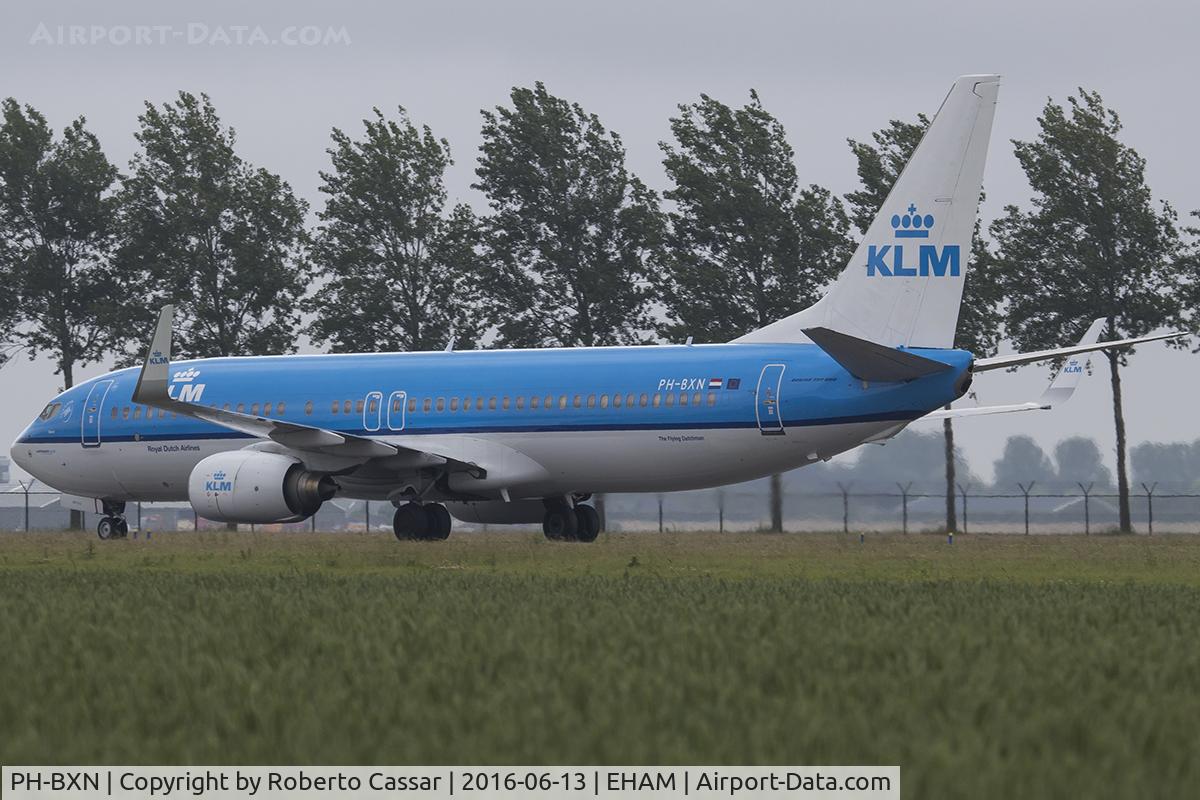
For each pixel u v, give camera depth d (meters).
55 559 113.75
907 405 123.25
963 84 123.00
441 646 51.59
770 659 47.44
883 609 64.12
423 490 139.38
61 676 45.88
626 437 132.38
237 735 37.34
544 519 148.00
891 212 125.25
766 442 127.50
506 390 137.62
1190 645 52.41
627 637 53.34
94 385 157.00
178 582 83.81
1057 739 35.94
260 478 130.38
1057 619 60.53
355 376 144.38
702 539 166.12
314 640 53.19
